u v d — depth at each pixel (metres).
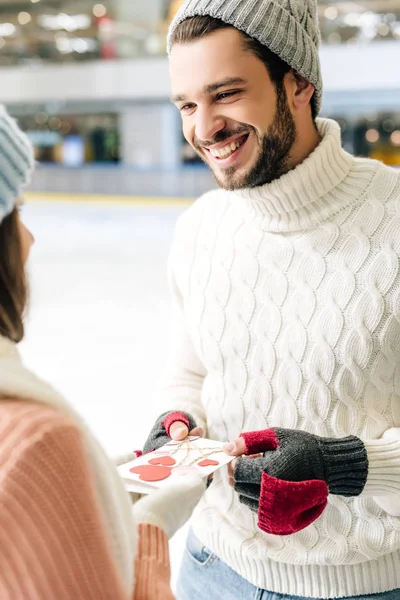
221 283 1.29
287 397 1.21
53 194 15.95
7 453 0.62
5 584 0.61
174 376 1.44
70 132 19.12
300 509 0.99
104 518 0.69
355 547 1.17
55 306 6.30
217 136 1.13
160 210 14.16
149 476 1.03
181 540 2.49
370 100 14.12
